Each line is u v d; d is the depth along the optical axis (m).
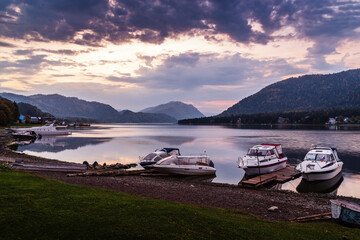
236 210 16.78
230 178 36.44
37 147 72.12
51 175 28.56
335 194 27.97
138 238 10.72
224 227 12.66
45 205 13.37
